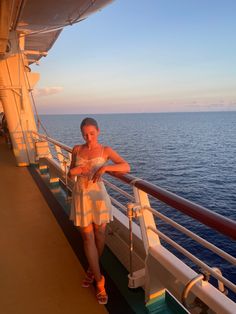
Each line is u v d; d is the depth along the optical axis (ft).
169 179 178.09
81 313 7.50
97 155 7.49
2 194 18.40
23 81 27.53
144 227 7.48
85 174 7.50
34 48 38.78
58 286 8.72
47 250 10.96
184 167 218.79
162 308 7.45
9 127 27.40
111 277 8.81
